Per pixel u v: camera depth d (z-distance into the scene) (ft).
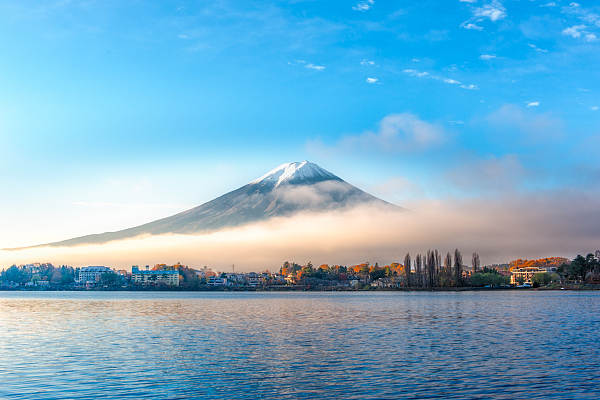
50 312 514.68
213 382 161.68
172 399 142.10
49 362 197.26
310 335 285.43
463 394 146.41
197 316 448.24
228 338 272.51
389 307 581.94
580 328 319.68
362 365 189.16
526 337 272.31
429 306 596.29
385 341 256.52
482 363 192.65
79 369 183.01
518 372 175.42
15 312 515.91
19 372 178.09
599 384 157.99
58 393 148.66
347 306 618.03
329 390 151.23
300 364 191.52
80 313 497.87
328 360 199.93
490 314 450.30
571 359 201.26
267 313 488.44
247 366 187.93
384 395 145.38
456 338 268.82
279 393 148.05
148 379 166.20
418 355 211.20
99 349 231.91
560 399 141.38
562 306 578.66
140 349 231.50
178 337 278.05
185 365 190.29
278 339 266.98
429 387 154.10
